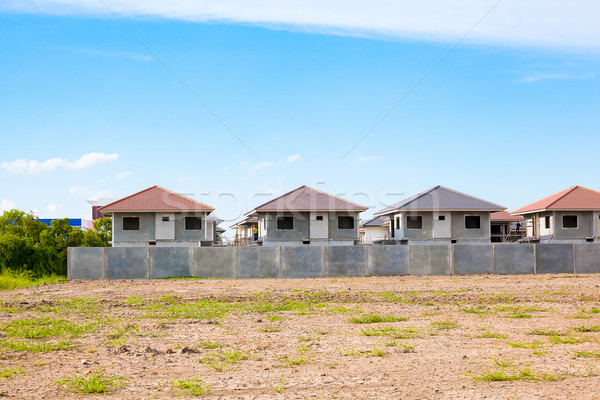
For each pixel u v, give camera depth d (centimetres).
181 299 1817
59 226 4581
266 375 675
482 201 5128
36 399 576
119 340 952
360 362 746
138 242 4762
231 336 995
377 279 3066
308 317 1280
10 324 1149
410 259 3484
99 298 1902
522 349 823
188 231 4819
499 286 2289
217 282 2903
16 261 3975
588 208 5109
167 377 671
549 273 3500
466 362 735
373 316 1211
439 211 5084
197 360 772
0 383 644
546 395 564
